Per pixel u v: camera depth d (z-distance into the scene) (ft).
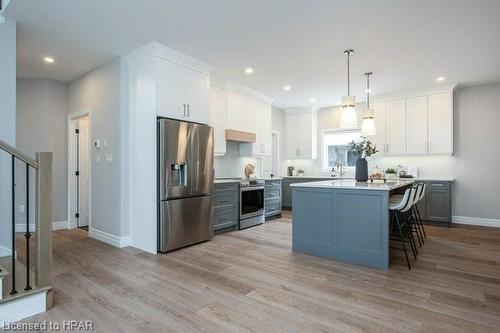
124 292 7.81
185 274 9.12
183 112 12.41
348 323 6.26
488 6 8.48
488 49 11.64
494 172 16.39
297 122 23.18
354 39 10.78
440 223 16.60
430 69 14.03
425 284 8.30
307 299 7.38
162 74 11.59
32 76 14.84
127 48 11.57
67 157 15.85
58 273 9.20
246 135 17.74
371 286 8.17
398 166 19.10
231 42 11.07
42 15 8.93
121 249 11.92
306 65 13.56
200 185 12.78
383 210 9.55
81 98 14.75
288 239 13.60
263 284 8.34
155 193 11.39
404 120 18.37
